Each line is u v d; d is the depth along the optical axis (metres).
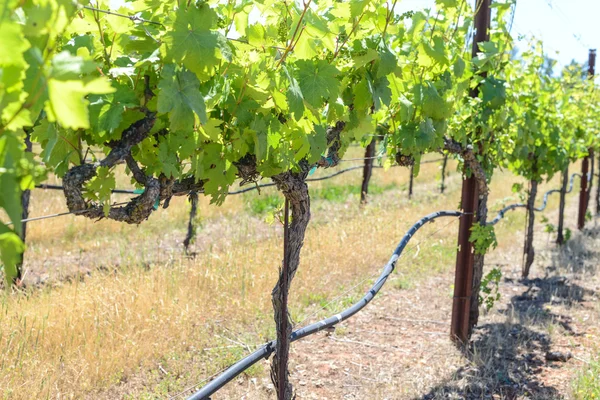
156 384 4.29
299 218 3.01
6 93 0.95
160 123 1.98
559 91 7.89
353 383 4.59
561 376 4.80
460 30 4.65
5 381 3.80
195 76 1.89
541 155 7.64
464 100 4.98
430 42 3.64
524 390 4.54
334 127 3.02
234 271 6.32
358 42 2.79
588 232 11.24
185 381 4.37
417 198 13.20
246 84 2.24
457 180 16.44
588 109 11.13
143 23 1.97
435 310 6.46
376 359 5.11
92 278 5.95
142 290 5.46
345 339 5.54
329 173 15.16
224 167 2.32
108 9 1.88
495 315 6.39
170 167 2.04
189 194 2.53
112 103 1.82
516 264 8.71
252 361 3.18
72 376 4.15
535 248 9.73
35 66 1.03
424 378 4.72
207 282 6.01
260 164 2.54
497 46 5.12
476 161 5.19
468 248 5.42
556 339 5.64
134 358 4.47
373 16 2.70
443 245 8.87
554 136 7.70
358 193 13.57
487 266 8.59
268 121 2.39
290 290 6.23
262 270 6.48
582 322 6.14
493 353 5.27
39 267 7.16
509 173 17.78
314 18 2.35
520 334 5.78
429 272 7.77
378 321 6.06
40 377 3.95
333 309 6.08
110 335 4.65
